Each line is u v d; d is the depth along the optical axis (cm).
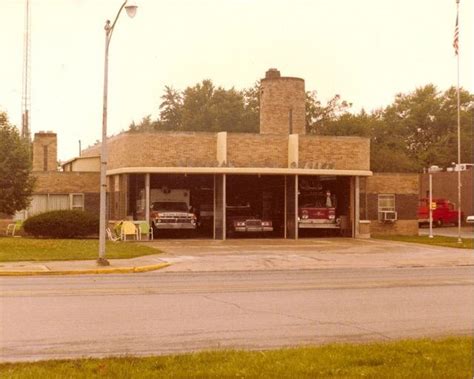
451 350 989
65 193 4603
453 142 8512
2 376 831
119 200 4269
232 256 2973
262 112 5331
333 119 8194
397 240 4116
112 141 4431
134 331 1213
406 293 1769
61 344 1100
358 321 1336
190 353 999
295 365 894
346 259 2914
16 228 4278
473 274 2355
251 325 1284
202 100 9738
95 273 2386
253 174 4162
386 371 855
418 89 9162
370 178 4684
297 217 4134
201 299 1630
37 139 5581
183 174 4262
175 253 3081
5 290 1792
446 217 6147
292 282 2052
